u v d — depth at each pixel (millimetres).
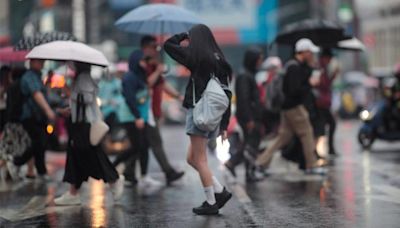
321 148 40406
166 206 20375
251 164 25688
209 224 17484
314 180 25734
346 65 136375
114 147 37625
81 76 20125
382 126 39594
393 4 153250
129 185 24828
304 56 26391
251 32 131500
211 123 17875
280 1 132750
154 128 24859
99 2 112688
